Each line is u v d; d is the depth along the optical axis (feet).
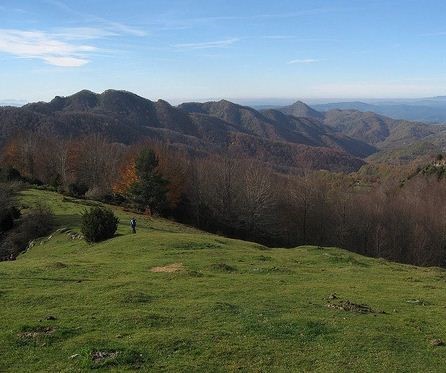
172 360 41.47
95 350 42.80
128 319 51.47
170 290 67.26
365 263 109.70
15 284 69.51
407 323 55.77
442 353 46.19
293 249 128.16
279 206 274.77
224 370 40.01
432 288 82.33
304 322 52.85
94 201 227.40
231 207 277.23
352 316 57.47
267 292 69.00
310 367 41.27
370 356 44.32
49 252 123.34
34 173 303.27
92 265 88.33
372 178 493.77
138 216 198.70
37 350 43.42
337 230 260.83
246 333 48.98
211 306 57.57
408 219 261.65
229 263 94.32
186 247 111.34
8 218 155.02
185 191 278.46
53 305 58.23
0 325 49.88
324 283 80.33
